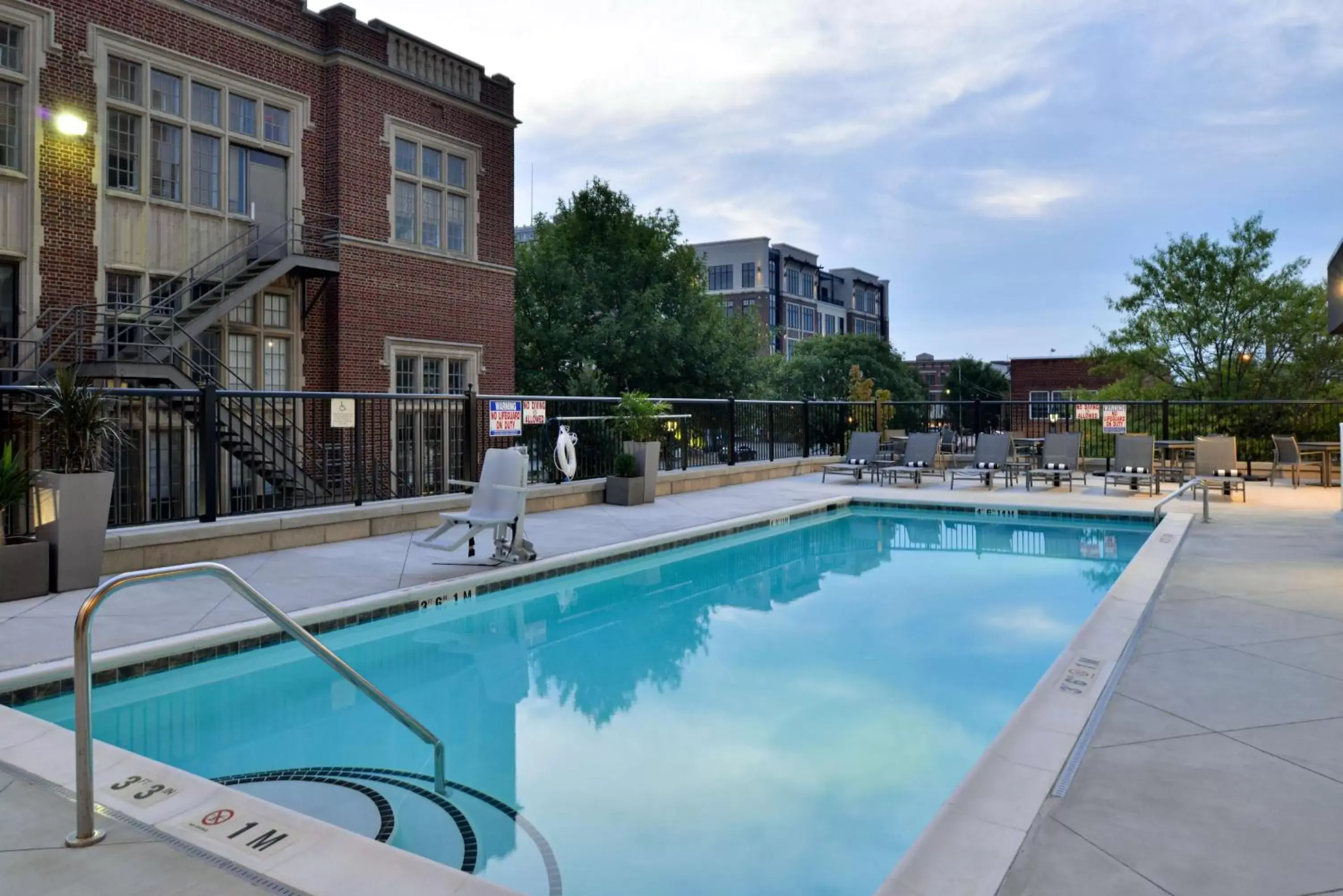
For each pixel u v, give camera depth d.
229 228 16.70
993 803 3.16
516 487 8.98
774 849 3.51
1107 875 2.65
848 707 5.39
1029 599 8.58
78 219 14.43
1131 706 4.36
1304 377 28.45
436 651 6.78
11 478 7.06
